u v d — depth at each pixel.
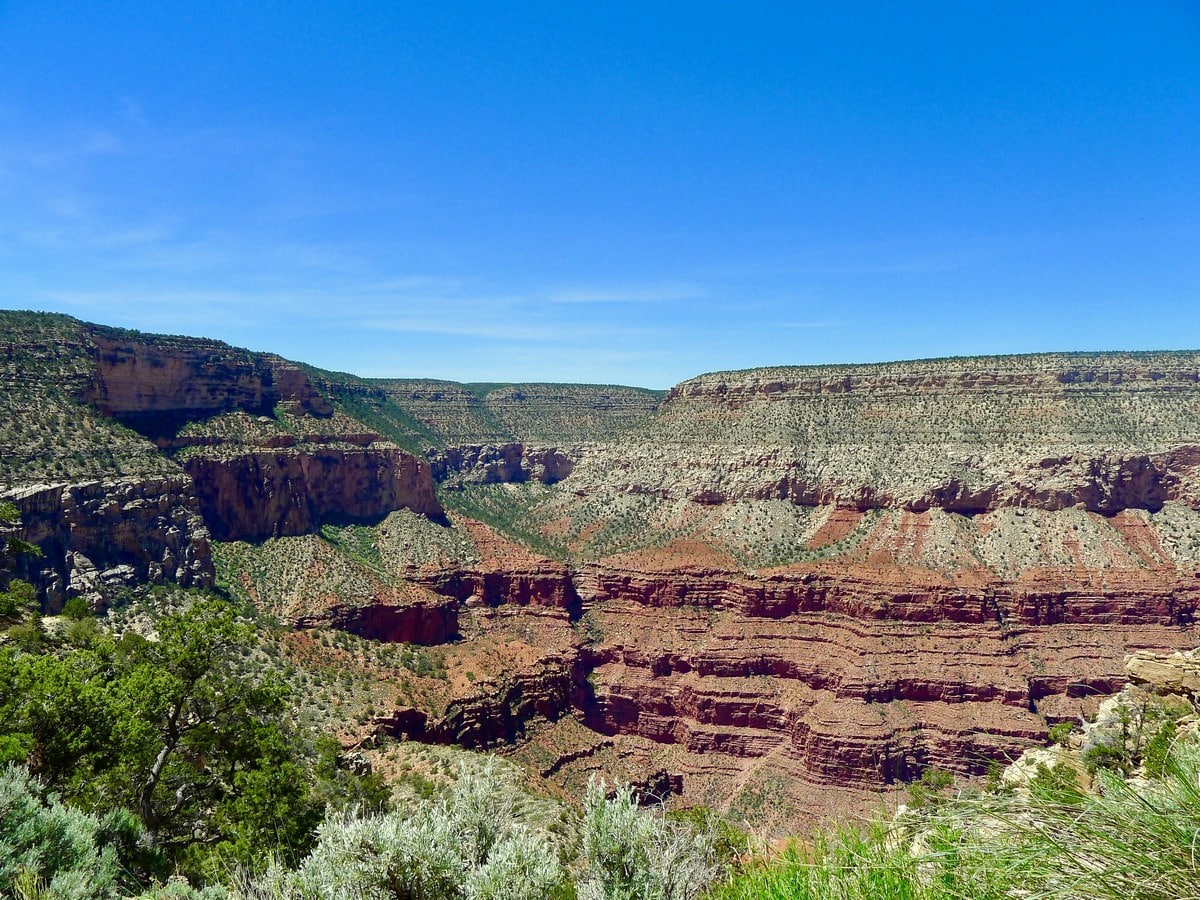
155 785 28.84
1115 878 5.26
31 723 22.75
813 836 7.75
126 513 78.56
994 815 6.10
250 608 90.25
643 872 11.34
